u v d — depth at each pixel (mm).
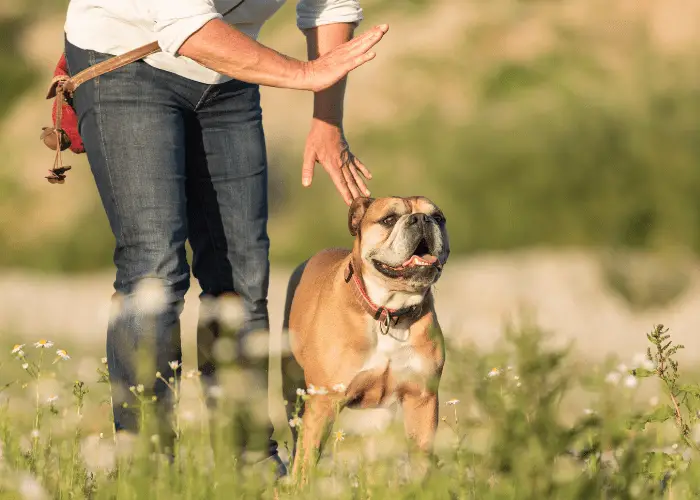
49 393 6707
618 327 21344
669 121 33969
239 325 8406
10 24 48156
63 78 8094
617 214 30922
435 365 8586
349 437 6605
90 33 7750
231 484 5684
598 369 6227
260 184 8508
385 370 8539
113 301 7746
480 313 21516
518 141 33375
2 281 30812
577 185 32062
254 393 8227
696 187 31578
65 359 6859
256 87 8461
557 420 5664
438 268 8398
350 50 7492
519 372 5680
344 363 8492
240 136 8344
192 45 7254
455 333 6965
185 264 7863
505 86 37469
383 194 33719
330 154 9180
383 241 8438
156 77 7727
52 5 49844
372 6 44250
